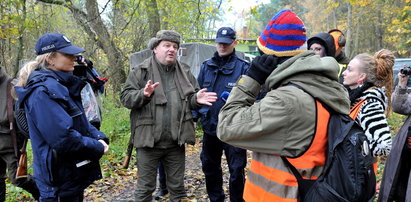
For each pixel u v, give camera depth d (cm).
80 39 1277
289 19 161
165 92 320
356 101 238
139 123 311
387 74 238
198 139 769
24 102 220
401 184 292
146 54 969
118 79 1199
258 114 155
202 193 439
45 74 222
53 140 212
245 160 326
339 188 145
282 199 157
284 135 152
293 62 159
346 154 147
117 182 489
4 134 325
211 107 340
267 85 169
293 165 154
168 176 334
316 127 151
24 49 1262
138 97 298
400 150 289
